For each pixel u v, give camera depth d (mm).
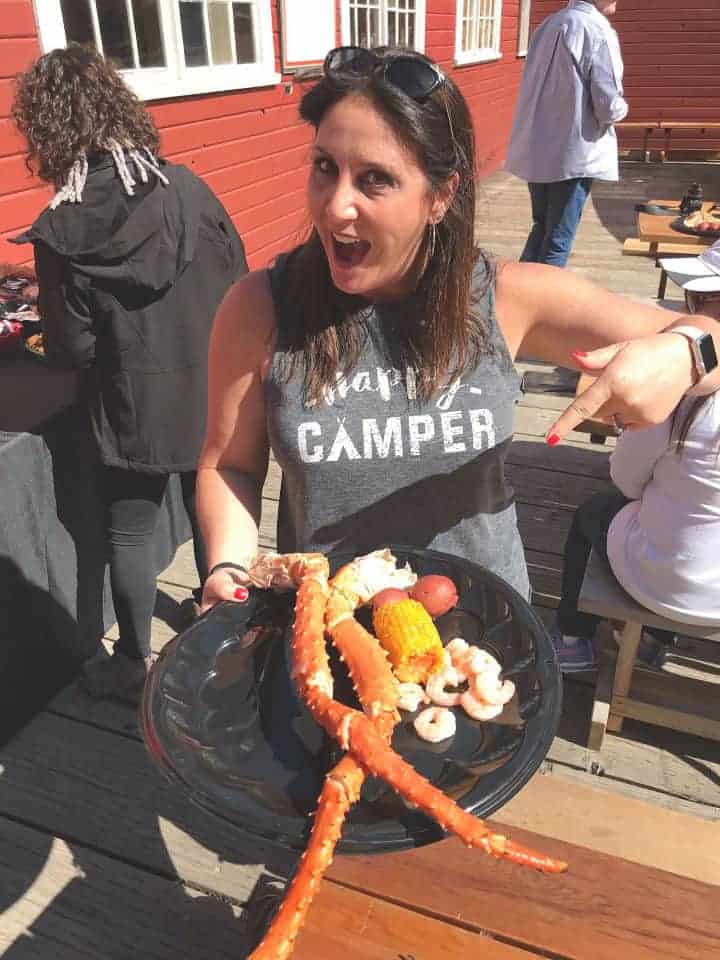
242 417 1390
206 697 1161
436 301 1219
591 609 2156
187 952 1856
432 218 1163
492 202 9469
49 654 2521
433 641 1206
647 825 1713
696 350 1069
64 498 2455
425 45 8734
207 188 2268
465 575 1365
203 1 4781
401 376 1273
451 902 1238
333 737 1014
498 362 1299
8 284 2852
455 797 999
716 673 2641
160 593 3047
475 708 1137
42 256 1937
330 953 1182
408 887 1260
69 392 2457
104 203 1921
